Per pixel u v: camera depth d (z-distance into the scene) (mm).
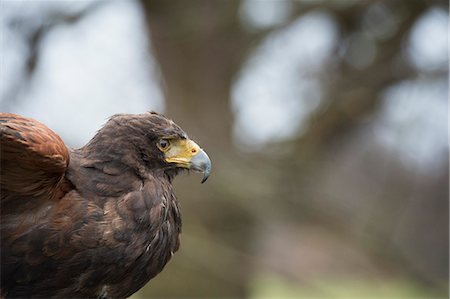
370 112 14875
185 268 13812
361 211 14703
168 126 7539
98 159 7109
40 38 13789
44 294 6820
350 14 14547
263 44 14773
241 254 14125
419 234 19562
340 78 14797
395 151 18312
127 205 6922
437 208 19594
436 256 19172
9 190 6508
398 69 14570
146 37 15242
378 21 14828
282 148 14547
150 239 7062
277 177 13680
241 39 14898
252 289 14664
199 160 7570
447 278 14961
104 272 6828
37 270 6652
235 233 14406
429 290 14094
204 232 13984
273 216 13461
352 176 20250
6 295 6820
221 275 13766
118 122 7387
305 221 14484
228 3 14539
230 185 13281
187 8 14688
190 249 13672
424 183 19734
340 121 14859
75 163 6969
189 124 14805
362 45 14883
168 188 7496
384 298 18953
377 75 14594
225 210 14188
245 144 14930
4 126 6102
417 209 19703
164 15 14797
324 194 13977
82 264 6699
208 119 14945
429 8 14352
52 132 6422
